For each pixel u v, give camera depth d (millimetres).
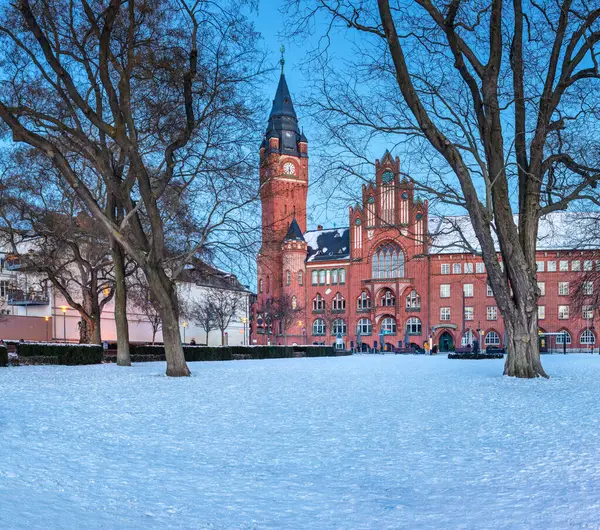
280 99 112125
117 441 8547
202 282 36969
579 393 16141
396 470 6926
